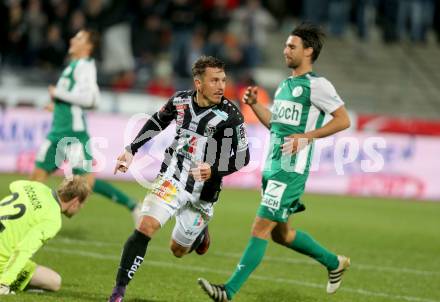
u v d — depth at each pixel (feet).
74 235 101.30
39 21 196.85
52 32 190.29
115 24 200.85
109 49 203.31
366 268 91.30
